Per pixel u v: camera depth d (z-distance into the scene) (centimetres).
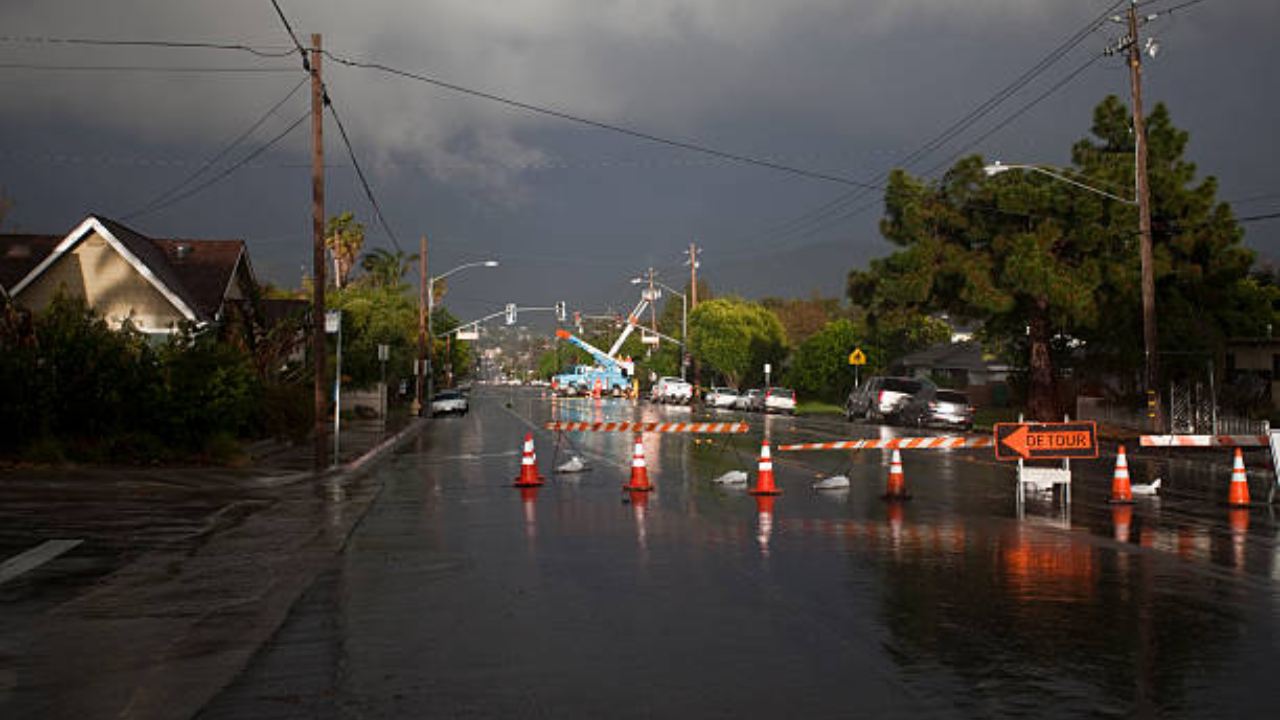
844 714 629
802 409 6844
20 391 2212
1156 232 4078
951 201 4459
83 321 2362
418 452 2997
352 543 1302
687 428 2472
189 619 884
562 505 1703
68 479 2016
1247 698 663
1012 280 4062
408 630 844
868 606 934
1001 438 1750
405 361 6006
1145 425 3753
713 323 8312
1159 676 713
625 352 12444
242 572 1102
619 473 2280
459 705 646
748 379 8469
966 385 6712
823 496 1844
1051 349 4838
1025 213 4175
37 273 3384
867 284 4778
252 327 3459
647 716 624
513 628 851
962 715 628
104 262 3425
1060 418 4625
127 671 724
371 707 642
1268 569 1125
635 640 810
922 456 2811
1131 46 3231
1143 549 1262
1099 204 4022
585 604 941
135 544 1289
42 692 673
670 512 1609
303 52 2441
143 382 2338
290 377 3372
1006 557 1198
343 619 884
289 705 646
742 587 1019
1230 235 3991
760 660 751
